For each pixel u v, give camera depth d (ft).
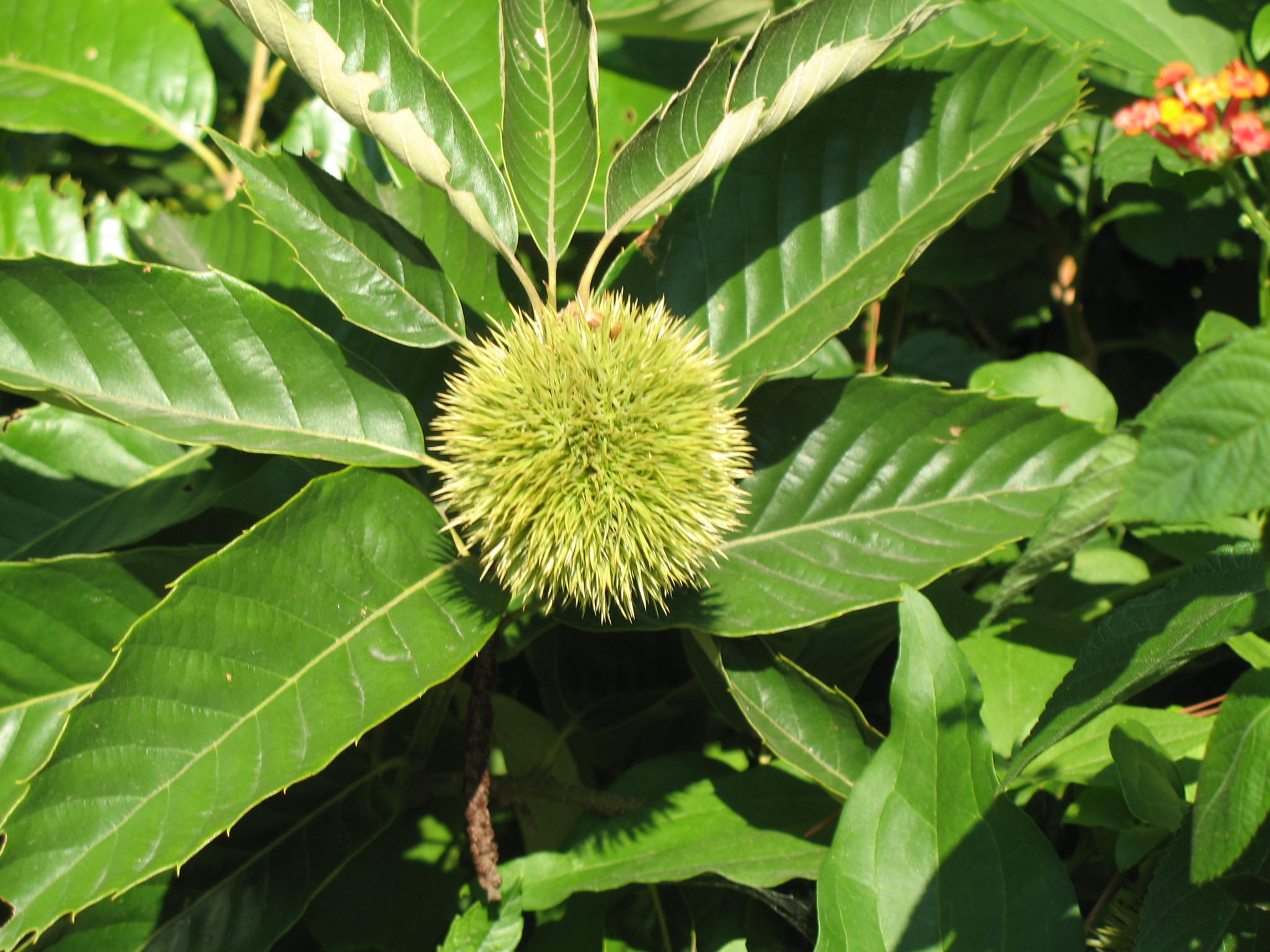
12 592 1.60
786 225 1.68
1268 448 1.17
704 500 1.53
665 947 1.64
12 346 1.53
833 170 1.68
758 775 1.68
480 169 1.53
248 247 1.82
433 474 1.68
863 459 1.65
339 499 1.52
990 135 1.66
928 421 1.64
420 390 1.74
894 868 1.46
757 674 1.62
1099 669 1.42
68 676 1.62
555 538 1.50
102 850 1.38
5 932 1.35
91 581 1.63
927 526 1.62
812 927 1.55
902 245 1.61
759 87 1.55
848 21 1.55
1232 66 1.41
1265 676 1.34
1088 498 1.28
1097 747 1.61
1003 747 1.64
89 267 1.53
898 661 1.49
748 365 1.62
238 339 1.57
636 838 1.64
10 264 1.51
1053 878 1.44
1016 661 1.70
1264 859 1.38
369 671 1.48
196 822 1.39
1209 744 1.34
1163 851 1.54
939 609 1.77
